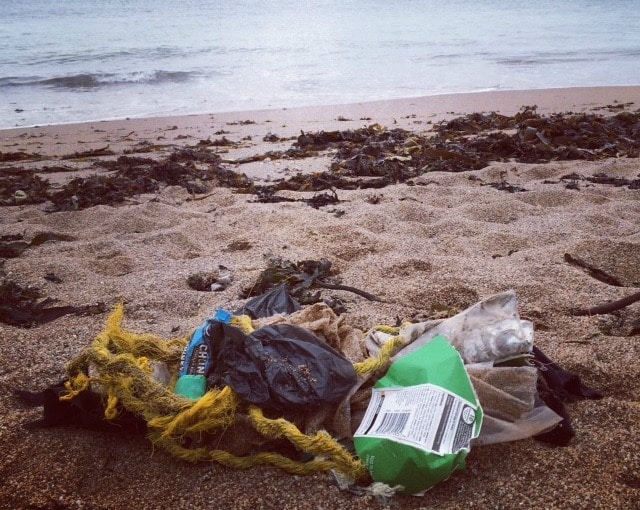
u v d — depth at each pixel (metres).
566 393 0.67
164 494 0.57
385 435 0.55
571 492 0.55
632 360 0.77
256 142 2.47
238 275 1.09
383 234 1.28
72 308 0.96
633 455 0.59
